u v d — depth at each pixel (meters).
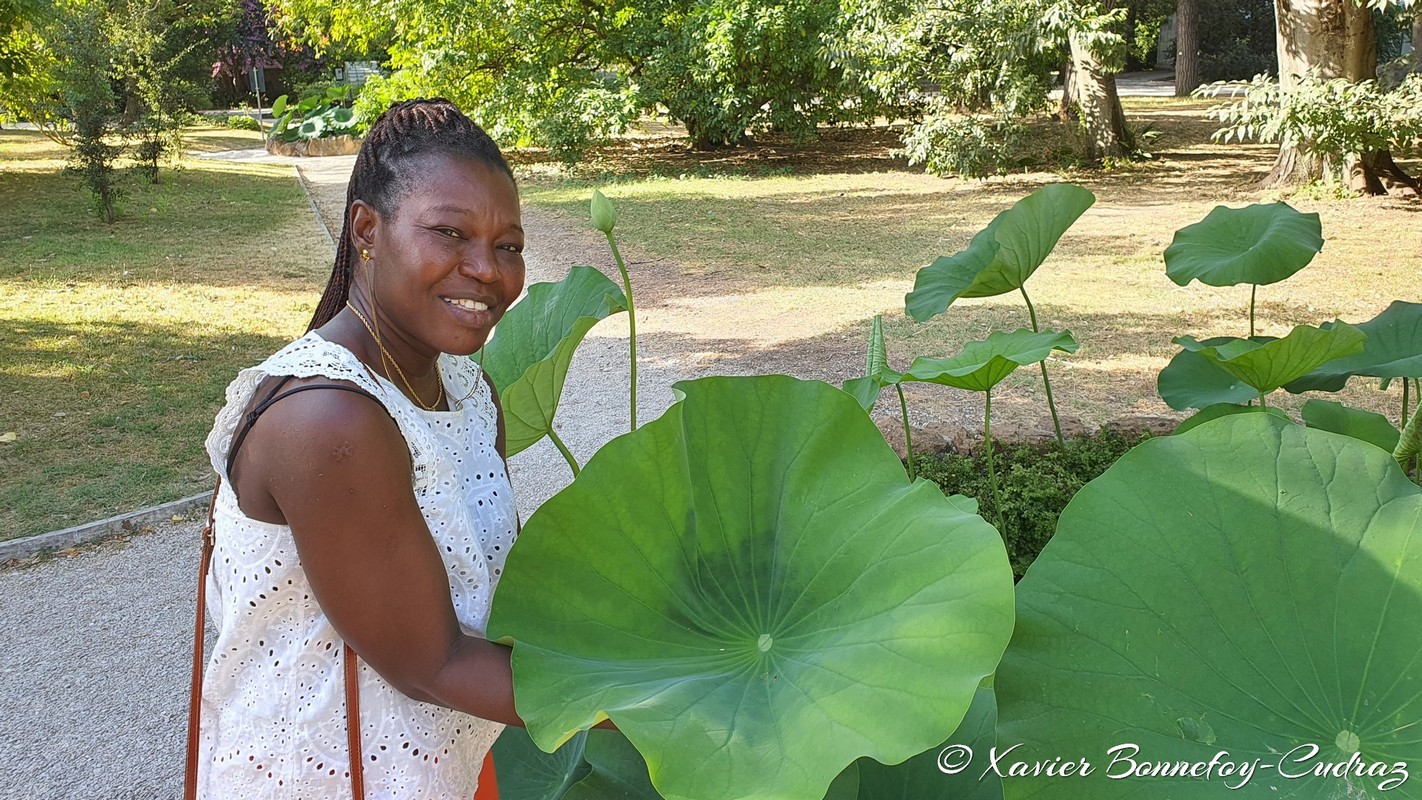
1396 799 1.10
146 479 5.03
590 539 1.32
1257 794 1.11
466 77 16.25
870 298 8.06
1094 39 12.10
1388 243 8.91
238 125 27.84
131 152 16.22
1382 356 2.96
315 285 9.06
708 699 1.15
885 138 19.31
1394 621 1.20
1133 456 1.31
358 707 1.26
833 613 1.26
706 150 18.23
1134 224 10.45
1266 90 10.44
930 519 1.23
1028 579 1.27
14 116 19.53
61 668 3.59
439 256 1.22
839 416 1.38
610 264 9.69
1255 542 1.26
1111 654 1.21
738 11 14.63
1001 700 1.21
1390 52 21.92
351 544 1.14
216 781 1.30
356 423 1.13
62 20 13.58
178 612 3.94
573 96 15.60
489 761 1.61
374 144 1.26
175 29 23.84
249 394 1.19
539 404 1.96
